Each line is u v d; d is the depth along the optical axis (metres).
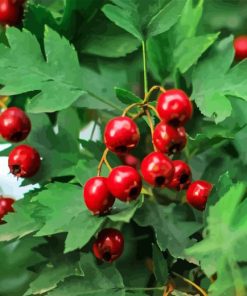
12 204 0.29
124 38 0.33
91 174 0.30
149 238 0.32
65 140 0.32
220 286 0.27
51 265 0.30
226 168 0.32
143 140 0.32
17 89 0.30
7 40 0.32
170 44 0.32
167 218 0.30
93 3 0.32
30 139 0.32
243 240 0.27
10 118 0.31
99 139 0.34
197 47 0.31
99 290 0.29
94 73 0.33
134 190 0.28
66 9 0.32
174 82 0.32
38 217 0.29
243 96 0.30
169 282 0.29
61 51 0.30
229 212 0.27
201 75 0.30
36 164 0.31
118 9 0.30
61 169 0.32
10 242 0.32
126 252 0.32
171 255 0.29
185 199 0.32
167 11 0.31
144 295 0.29
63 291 0.29
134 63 0.34
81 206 0.28
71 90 0.30
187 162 0.32
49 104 0.30
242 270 0.27
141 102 0.29
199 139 0.31
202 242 0.27
